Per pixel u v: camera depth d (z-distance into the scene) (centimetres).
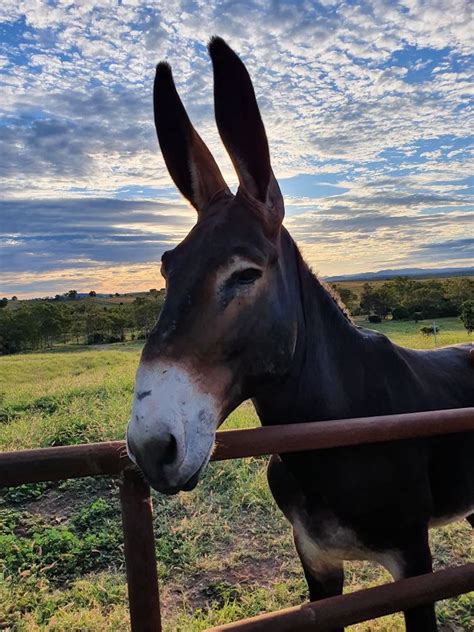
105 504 281
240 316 92
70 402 532
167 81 108
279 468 127
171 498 287
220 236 95
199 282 90
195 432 83
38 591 205
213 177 111
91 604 196
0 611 190
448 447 127
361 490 112
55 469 75
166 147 111
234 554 229
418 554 118
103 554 234
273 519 262
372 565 220
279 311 100
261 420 117
